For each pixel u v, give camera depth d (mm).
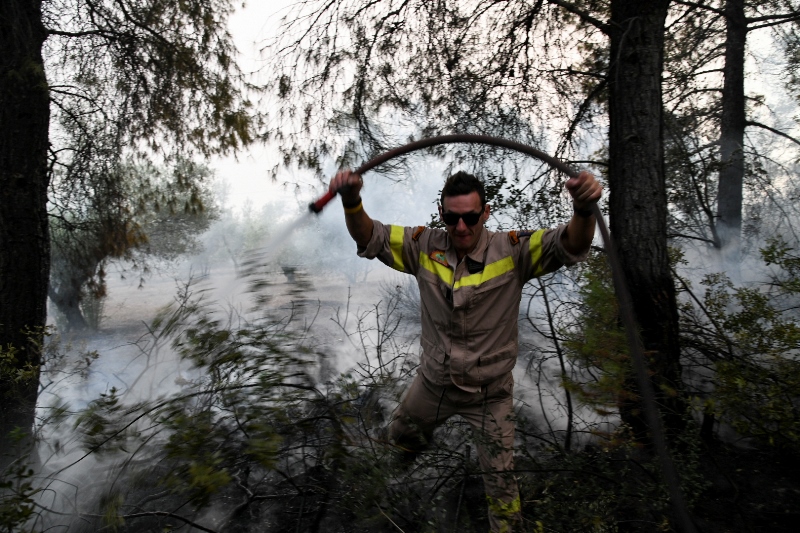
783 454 3070
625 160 3553
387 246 2629
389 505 2211
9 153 4273
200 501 2010
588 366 2635
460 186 2391
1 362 3688
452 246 2549
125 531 2709
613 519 2340
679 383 3191
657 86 3545
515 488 2430
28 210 4320
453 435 3070
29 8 4547
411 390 2732
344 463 2266
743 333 3318
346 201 2516
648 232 3469
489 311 2488
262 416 2236
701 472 3062
